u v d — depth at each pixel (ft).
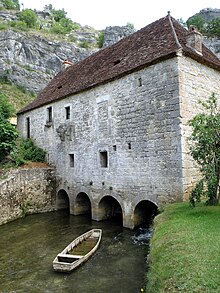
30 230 48.49
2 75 125.80
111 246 38.58
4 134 61.57
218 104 45.11
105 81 48.88
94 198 52.34
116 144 47.09
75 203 58.03
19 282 29.43
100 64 58.03
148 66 41.83
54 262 31.48
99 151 50.85
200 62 42.11
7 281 29.78
